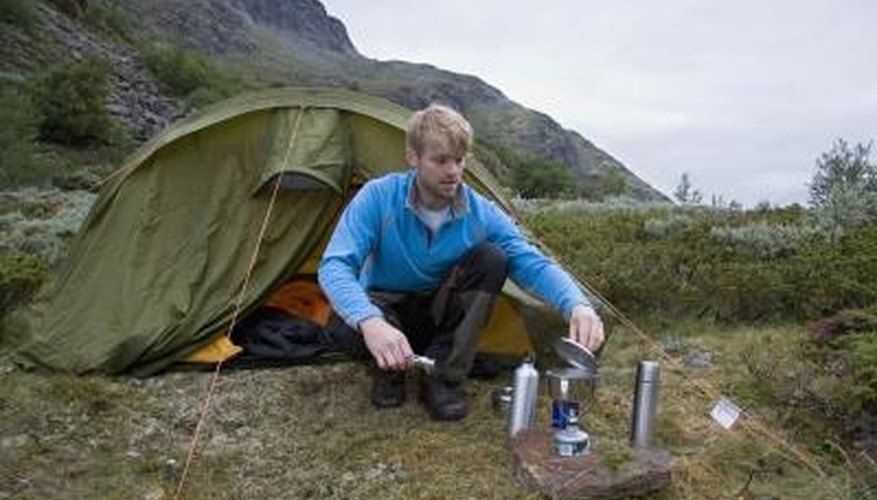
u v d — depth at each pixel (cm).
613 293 639
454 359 416
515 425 397
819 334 516
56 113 2578
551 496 345
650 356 541
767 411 445
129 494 368
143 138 3139
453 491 360
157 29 9562
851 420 417
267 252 527
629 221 906
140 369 493
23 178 1652
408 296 431
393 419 433
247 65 10456
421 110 403
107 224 542
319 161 525
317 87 561
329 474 382
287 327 521
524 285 425
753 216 931
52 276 742
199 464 394
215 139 548
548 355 465
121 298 513
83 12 4388
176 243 530
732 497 357
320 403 454
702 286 644
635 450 371
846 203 831
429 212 412
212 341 504
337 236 406
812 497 360
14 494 362
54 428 423
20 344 545
